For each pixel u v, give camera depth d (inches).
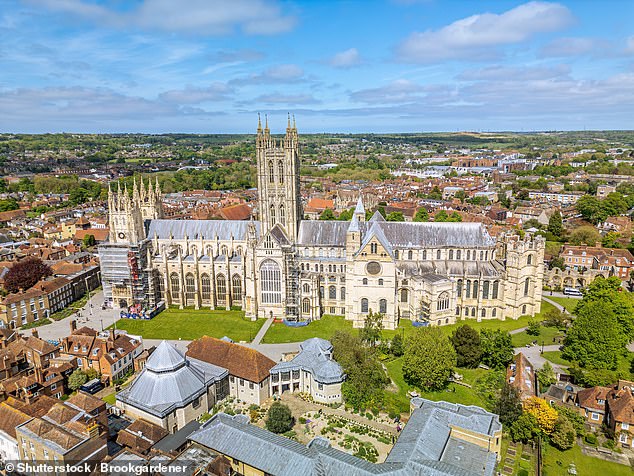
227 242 7465.6
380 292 6309.1
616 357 5093.5
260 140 6801.2
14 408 3757.4
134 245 7101.4
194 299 7377.0
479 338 5251.0
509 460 3754.9
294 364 4847.4
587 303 6048.2
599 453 3875.5
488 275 6609.3
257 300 6756.9
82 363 5098.4
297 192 7106.3
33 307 6855.3
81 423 3484.3
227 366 4771.2
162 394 4146.2
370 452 3801.7
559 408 4202.8
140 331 6387.8
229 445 3545.8
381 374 4618.6
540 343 5851.4
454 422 3700.8
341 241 6948.8
